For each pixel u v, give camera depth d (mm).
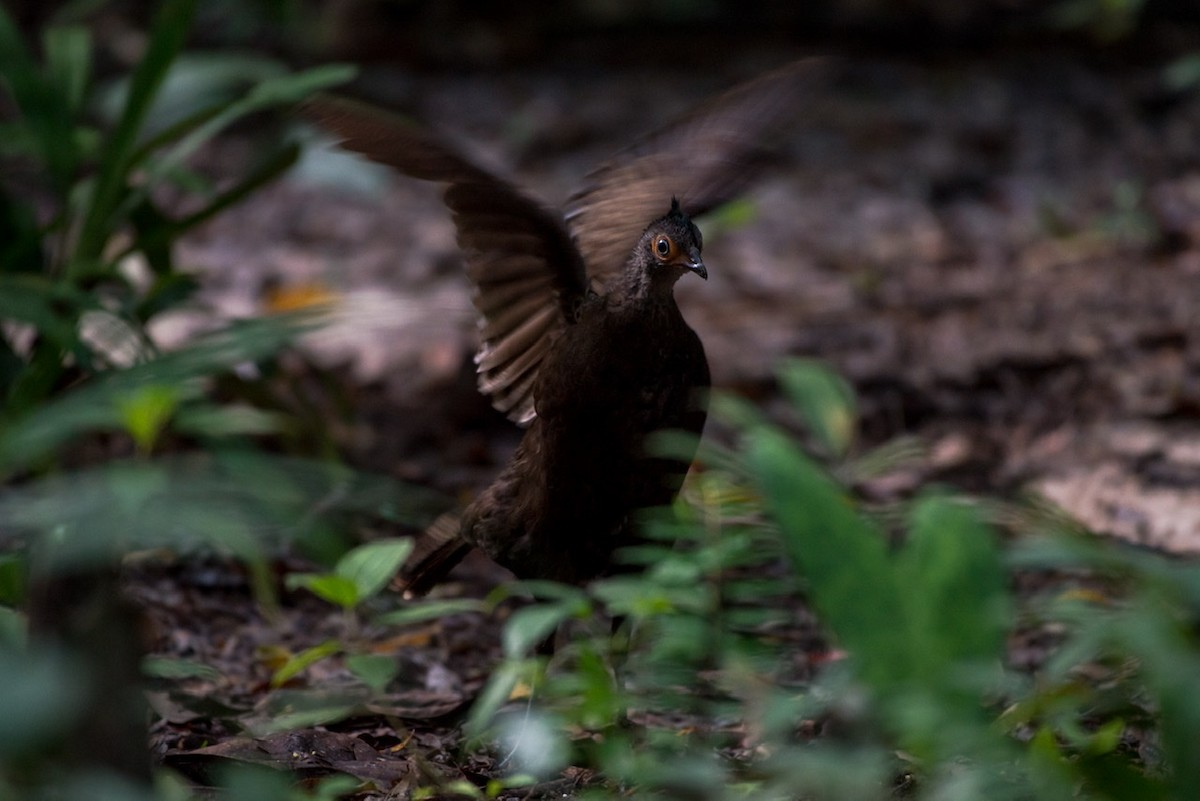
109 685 3707
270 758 6422
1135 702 5910
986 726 4188
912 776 5316
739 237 18125
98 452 9867
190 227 9914
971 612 4027
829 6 28500
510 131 22047
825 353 14273
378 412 12812
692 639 5340
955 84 25047
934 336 14656
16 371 9125
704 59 26828
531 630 4906
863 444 12367
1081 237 17891
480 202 7082
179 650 8328
